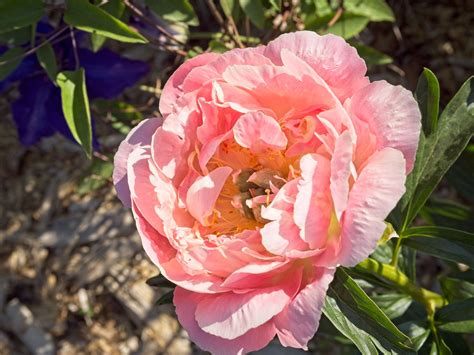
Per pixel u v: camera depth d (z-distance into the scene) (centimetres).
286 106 27
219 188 28
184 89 28
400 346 29
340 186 24
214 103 27
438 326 36
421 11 59
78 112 37
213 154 29
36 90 44
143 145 29
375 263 35
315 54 27
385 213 24
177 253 27
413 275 39
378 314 28
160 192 27
